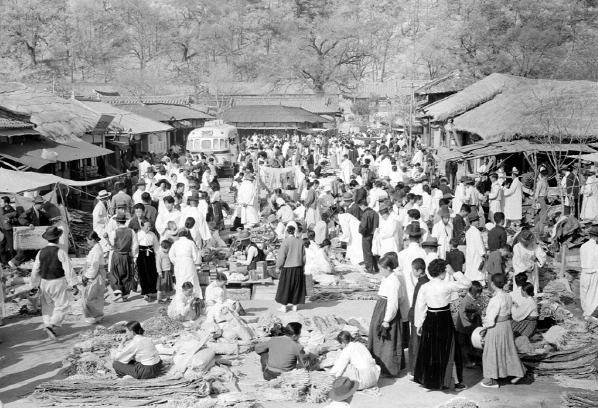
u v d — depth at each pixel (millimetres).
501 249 15570
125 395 9953
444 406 9344
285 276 14266
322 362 11242
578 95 27750
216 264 17641
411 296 12180
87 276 13883
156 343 12305
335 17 132000
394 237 16969
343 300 15820
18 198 20469
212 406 9539
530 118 26484
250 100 92688
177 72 137125
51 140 27500
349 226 19469
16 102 28438
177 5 144375
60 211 19891
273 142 57000
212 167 34938
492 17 56781
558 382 10758
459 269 14469
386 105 92312
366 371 10250
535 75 55156
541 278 17188
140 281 15742
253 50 143625
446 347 10219
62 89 96688
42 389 10102
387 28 134250
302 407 9633
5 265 18328
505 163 29797
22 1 125000
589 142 26484
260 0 149000
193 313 13836
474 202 22719
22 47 126750
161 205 18578
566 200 23375
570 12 57031
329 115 87562
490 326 10516
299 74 118875
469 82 52656
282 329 11016
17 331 13562
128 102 64125
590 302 13664
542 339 12242
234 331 12383
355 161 45500
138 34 140750
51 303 12977
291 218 21984
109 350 11867
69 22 133500
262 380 10656
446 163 34438
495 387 10508
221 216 24438
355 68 132625
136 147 45500
